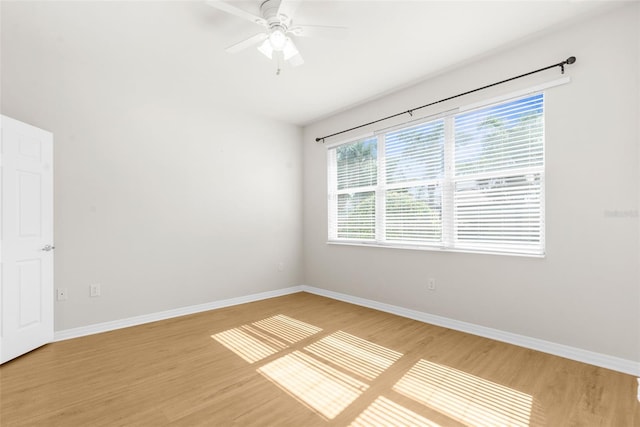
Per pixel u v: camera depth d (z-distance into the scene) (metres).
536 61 2.58
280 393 1.93
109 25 2.40
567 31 2.42
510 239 2.73
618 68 2.21
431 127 3.34
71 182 2.89
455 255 3.09
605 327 2.25
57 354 2.49
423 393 1.92
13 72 2.63
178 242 3.59
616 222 2.21
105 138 3.09
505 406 1.79
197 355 2.48
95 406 1.79
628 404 1.79
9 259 2.35
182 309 3.60
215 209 3.93
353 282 4.16
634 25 2.14
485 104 2.87
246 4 2.16
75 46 2.70
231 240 4.07
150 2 2.13
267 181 4.50
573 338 2.39
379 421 1.66
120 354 2.50
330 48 2.72
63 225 2.84
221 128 4.00
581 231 2.36
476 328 2.93
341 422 1.65
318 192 4.71
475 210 2.97
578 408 1.76
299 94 3.74
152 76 3.29
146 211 3.36
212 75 3.26
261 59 2.93
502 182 2.79
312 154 4.81
